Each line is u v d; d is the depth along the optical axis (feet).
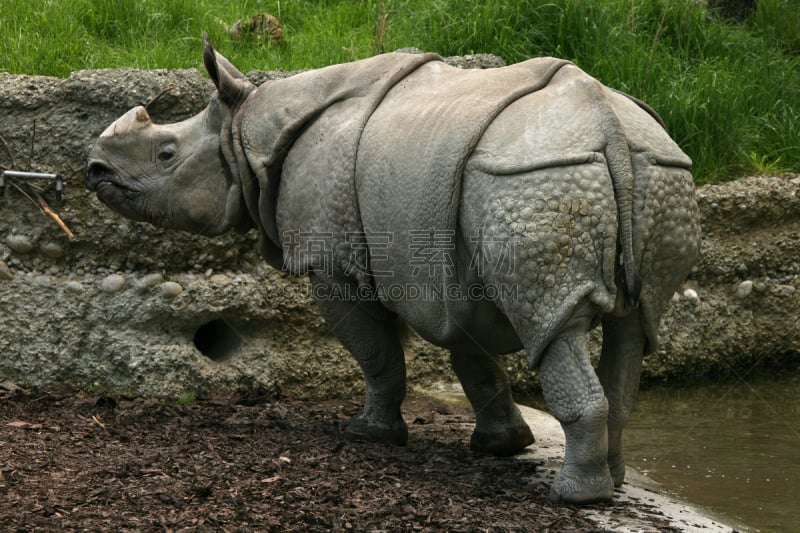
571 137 51.70
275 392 81.82
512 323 53.01
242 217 66.74
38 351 79.77
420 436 71.82
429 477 59.67
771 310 96.99
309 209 61.98
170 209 66.44
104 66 95.35
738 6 123.85
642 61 103.24
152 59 96.17
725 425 77.36
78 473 55.93
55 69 94.38
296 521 49.98
